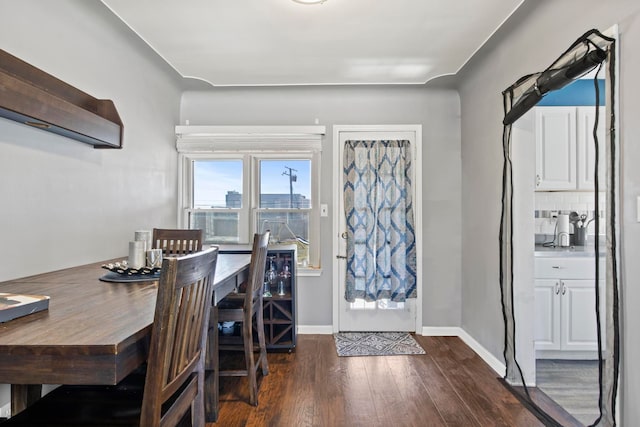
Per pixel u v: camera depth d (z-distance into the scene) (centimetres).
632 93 147
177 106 346
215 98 353
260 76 313
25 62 174
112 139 216
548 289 275
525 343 239
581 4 176
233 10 211
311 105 352
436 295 346
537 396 225
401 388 235
